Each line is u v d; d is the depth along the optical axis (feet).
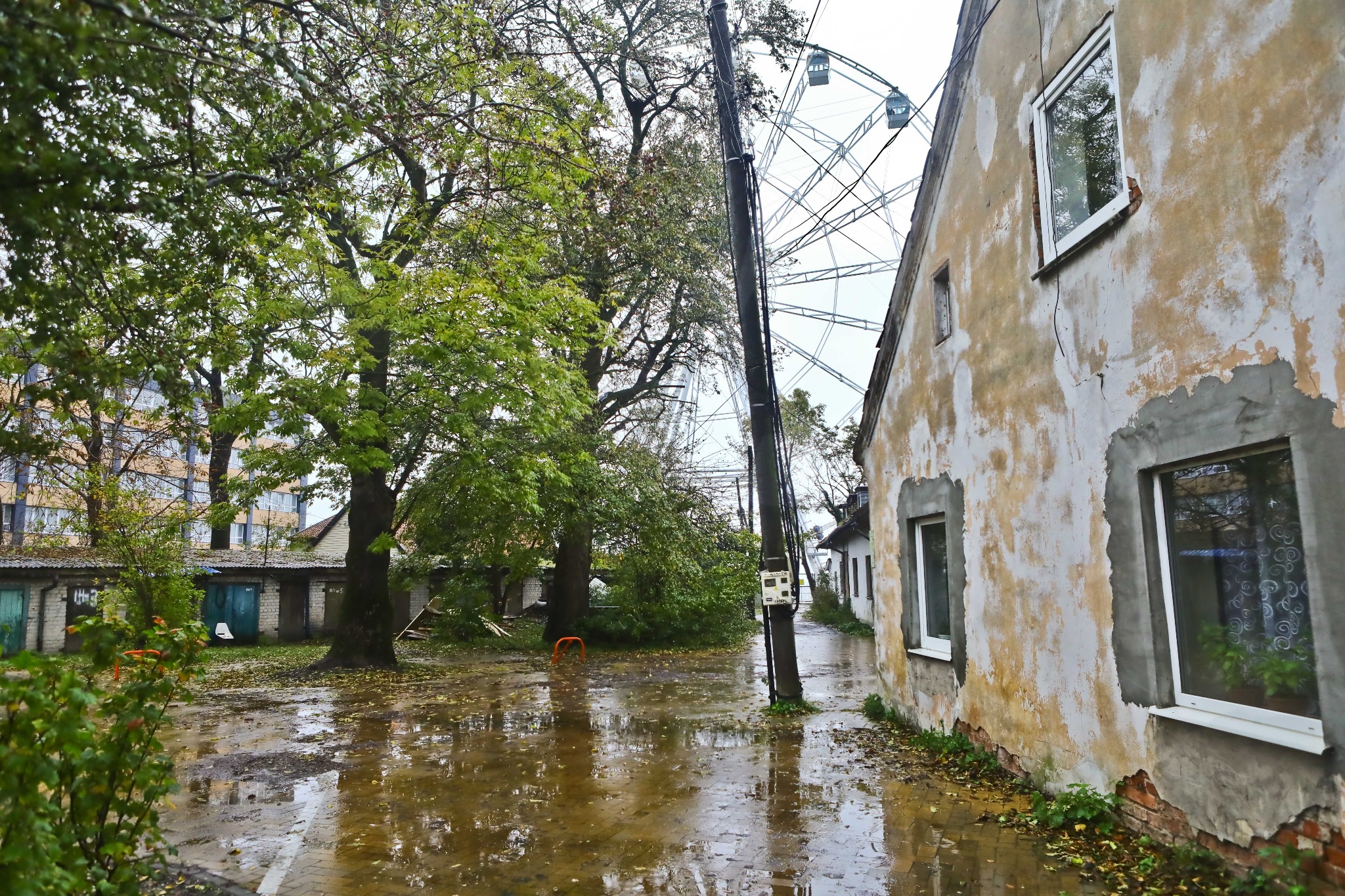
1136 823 15.70
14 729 8.42
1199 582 14.66
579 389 51.67
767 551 33.96
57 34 9.98
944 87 24.67
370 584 52.85
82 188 11.11
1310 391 11.85
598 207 36.17
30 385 12.52
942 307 25.76
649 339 70.64
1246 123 13.07
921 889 14.14
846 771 22.66
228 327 18.60
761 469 33.88
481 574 78.79
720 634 74.54
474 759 25.34
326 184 18.28
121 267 15.53
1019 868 14.94
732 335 66.74
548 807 19.81
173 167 14.66
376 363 39.11
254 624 78.69
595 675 49.65
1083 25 17.88
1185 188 14.46
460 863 15.97
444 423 43.91
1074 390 17.92
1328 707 11.51
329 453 44.06
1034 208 19.76
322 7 16.51
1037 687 19.40
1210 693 14.35
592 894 14.30
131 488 55.47
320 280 36.83
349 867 15.79
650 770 23.50
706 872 15.25
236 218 16.16
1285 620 12.80
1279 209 12.41
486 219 29.30
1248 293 13.00
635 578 72.49
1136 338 15.78
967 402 23.38
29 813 7.96
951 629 24.38
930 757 23.81
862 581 89.04
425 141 21.49
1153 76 15.31
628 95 61.00
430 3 22.89
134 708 10.87
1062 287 18.44
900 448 29.09
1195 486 14.78
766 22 47.65
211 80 14.90
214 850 16.88
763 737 27.99
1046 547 19.01
